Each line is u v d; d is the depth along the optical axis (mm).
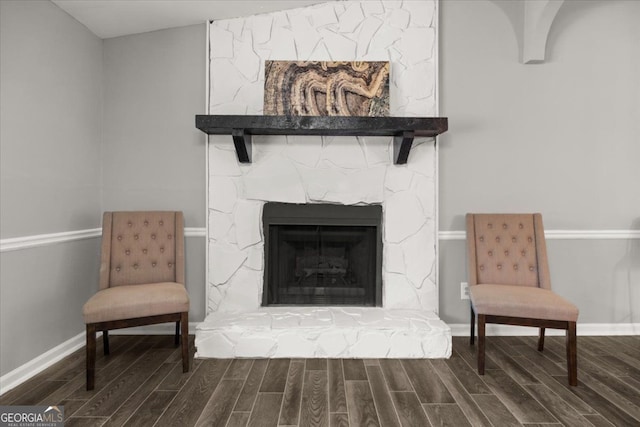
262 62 3221
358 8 3232
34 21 2506
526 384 2389
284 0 3064
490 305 2504
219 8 3033
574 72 3281
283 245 3377
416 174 3242
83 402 2137
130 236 2873
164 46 3240
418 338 2781
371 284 3363
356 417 2000
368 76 3119
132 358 2754
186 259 3264
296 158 3230
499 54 3266
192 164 3256
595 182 3297
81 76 2979
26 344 2436
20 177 2395
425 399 2191
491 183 3285
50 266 2645
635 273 3309
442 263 3283
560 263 3303
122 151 3248
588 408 2111
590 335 3293
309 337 2771
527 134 3285
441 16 3262
